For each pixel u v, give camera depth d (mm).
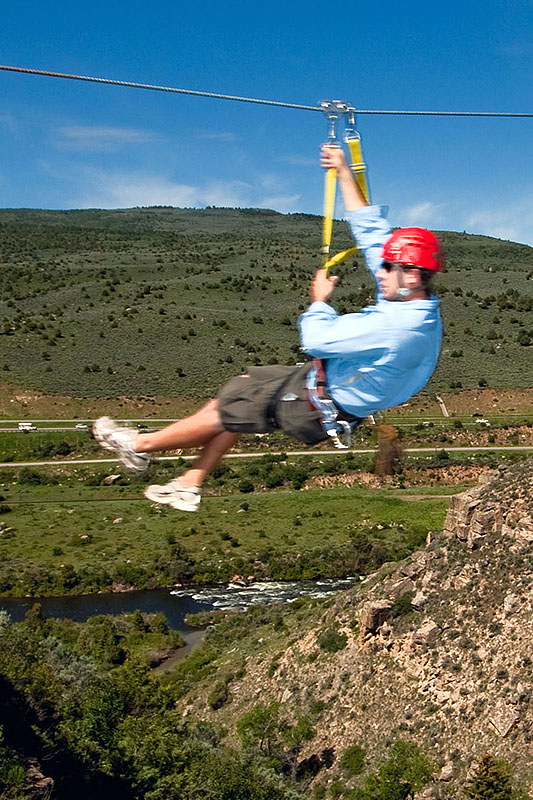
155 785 34406
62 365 150000
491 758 36188
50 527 97312
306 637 54969
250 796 36656
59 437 123812
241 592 81438
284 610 69000
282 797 38469
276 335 164375
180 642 66812
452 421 131000
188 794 34750
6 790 25656
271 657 55281
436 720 41844
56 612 75812
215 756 38688
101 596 80625
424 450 120312
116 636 67500
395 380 6070
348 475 114062
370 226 6551
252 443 126438
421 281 6098
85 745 34188
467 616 45938
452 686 42844
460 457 116438
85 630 68062
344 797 40656
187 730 47062
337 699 47125
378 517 100062
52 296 196875
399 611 48531
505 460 114625
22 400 136125
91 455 120500
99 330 166625
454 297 192125
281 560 88000
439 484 111938
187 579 84812
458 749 39688
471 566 48219
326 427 6230
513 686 40219
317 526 97812
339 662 49375
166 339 162125
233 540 93375
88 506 105250
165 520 100875
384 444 6918
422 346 6051
